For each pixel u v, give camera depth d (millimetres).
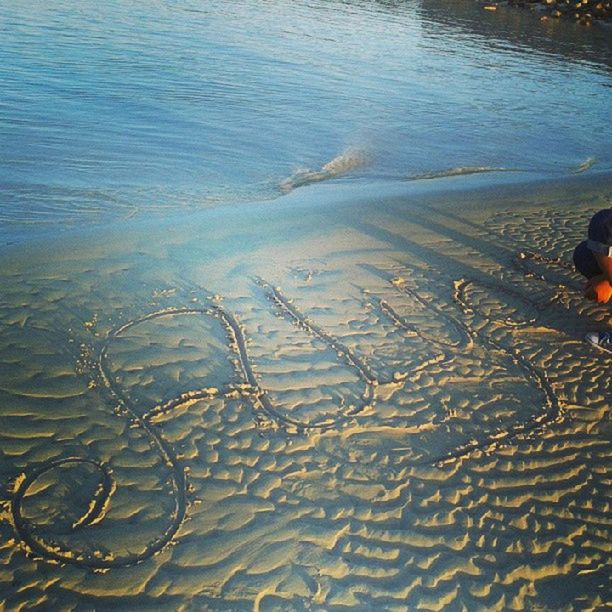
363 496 3193
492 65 15609
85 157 7949
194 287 4852
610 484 3385
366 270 5281
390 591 2775
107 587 2699
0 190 6785
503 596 2801
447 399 3879
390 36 18469
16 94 9977
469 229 6262
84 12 17344
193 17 18438
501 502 3225
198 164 8086
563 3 26125
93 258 5203
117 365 3949
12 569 2740
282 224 6102
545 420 3781
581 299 5074
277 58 14148
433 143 9711
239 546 2904
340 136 9594
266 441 3467
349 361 4133
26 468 3207
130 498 3094
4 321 4285
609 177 8555
